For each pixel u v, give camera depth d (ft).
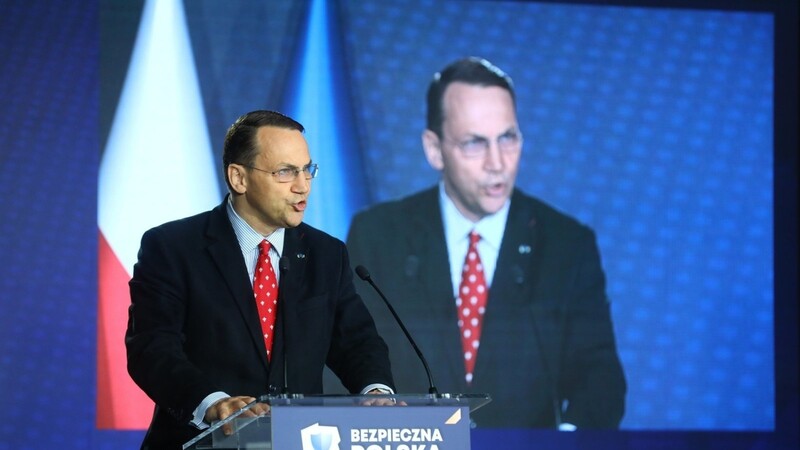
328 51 24.90
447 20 25.35
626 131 25.67
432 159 25.00
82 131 23.82
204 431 10.75
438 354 24.54
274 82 24.62
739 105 26.04
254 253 13.53
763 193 25.93
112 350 23.47
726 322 25.55
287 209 13.10
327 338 13.58
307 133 24.66
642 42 25.93
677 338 25.36
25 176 23.54
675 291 25.45
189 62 24.30
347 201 24.62
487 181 25.04
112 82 24.02
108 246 23.62
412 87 25.09
